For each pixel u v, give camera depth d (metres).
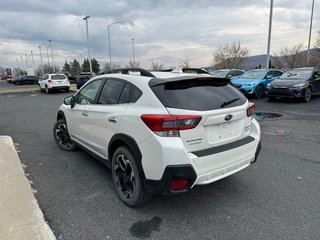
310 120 8.30
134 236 2.74
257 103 12.19
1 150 5.42
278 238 2.69
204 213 3.16
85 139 4.36
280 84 12.30
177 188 2.77
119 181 3.42
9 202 3.31
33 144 6.03
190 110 2.81
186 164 2.71
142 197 3.09
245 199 3.47
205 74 3.62
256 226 2.89
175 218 3.06
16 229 2.77
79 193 3.65
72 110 4.70
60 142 5.61
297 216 3.06
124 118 3.15
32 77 44.34
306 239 2.67
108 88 3.78
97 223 2.96
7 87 37.09
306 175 4.18
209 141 2.96
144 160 2.90
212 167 2.92
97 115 3.79
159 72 3.55
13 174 4.18
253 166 4.55
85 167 4.59
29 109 12.56
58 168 4.55
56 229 2.85
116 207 3.29
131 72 3.77
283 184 3.87
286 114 9.40
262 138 6.28
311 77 12.57
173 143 2.70
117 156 3.37
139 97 3.11
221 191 3.68
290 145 5.71
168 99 2.88
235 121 3.25
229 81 3.68
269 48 19.42
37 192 3.68
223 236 2.74
